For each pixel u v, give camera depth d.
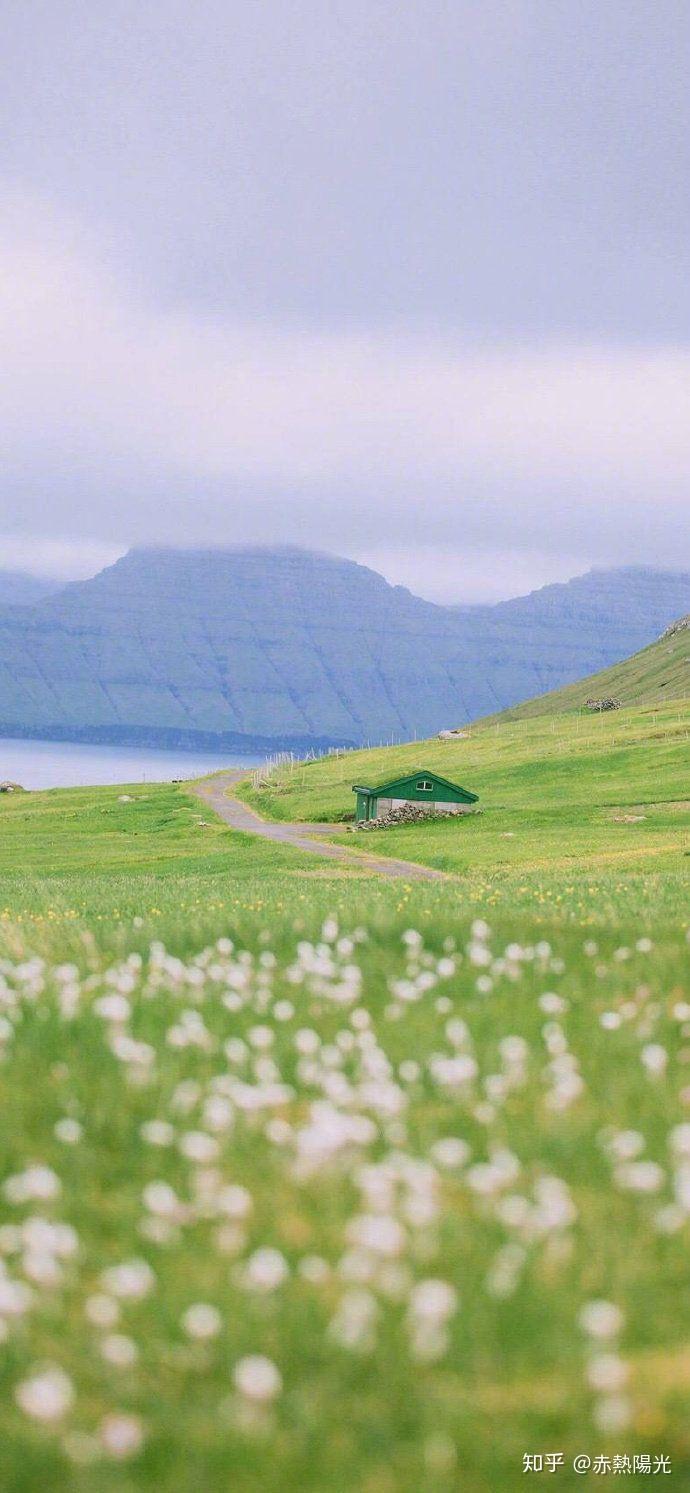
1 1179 7.62
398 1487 5.15
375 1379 5.64
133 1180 7.67
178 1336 5.89
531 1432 5.38
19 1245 6.73
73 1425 5.38
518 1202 6.71
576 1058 9.47
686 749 174.00
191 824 152.50
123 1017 10.20
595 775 166.38
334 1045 9.75
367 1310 5.75
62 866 101.69
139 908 25.44
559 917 17.03
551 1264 6.32
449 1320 5.84
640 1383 5.59
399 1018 10.44
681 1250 6.56
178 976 11.84
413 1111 8.42
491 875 75.75
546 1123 8.11
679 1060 9.64
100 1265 6.70
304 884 40.69
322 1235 6.71
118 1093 8.79
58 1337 5.96
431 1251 6.39
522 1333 5.85
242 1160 7.69
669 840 94.00
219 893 33.44
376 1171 7.03
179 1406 5.53
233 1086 8.62
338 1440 5.31
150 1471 5.23
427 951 13.28
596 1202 7.17
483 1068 9.21
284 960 13.19
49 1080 9.07
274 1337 5.84
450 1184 7.38
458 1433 5.35
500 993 11.16
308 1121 8.39
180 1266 6.51
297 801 176.75
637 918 16.53
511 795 155.38
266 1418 5.38
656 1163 7.56
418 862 94.69
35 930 16.80
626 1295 6.12
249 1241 6.72
